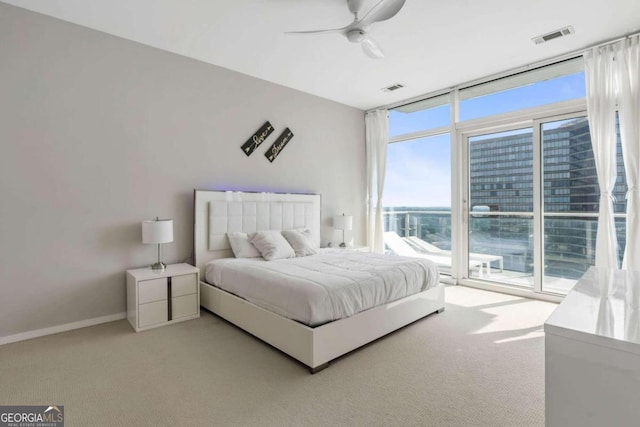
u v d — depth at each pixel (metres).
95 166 3.03
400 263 3.11
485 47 3.32
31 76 2.71
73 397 1.90
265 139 4.25
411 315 2.95
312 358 2.15
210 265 3.44
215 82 3.78
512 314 3.29
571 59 3.50
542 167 3.78
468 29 2.98
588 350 0.86
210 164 3.77
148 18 2.83
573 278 3.60
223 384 2.04
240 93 4.00
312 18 2.82
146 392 1.95
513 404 1.83
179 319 3.13
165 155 3.44
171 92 3.46
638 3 2.59
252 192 4.01
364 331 2.50
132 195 3.24
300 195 4.51
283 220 4.29
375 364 2.29
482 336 2.76
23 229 2.70
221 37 3.15
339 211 5.20
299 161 4.64
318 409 1.79
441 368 2.23
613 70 3.16
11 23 2.63
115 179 3.14
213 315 3.32
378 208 5.34
